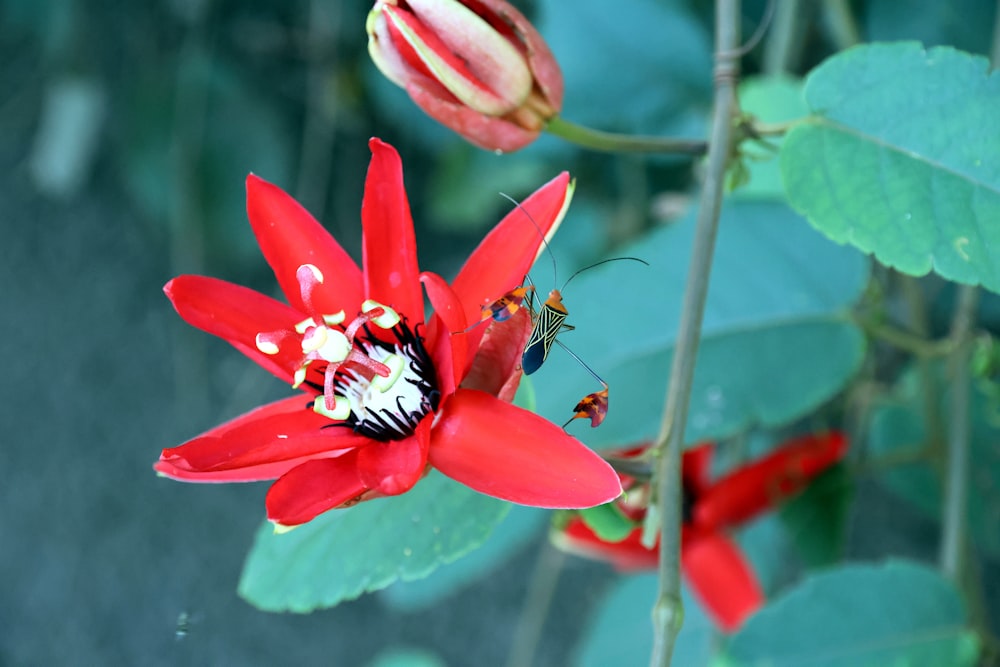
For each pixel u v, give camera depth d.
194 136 1.25
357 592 0.68
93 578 1.38
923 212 0.68
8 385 1.43
